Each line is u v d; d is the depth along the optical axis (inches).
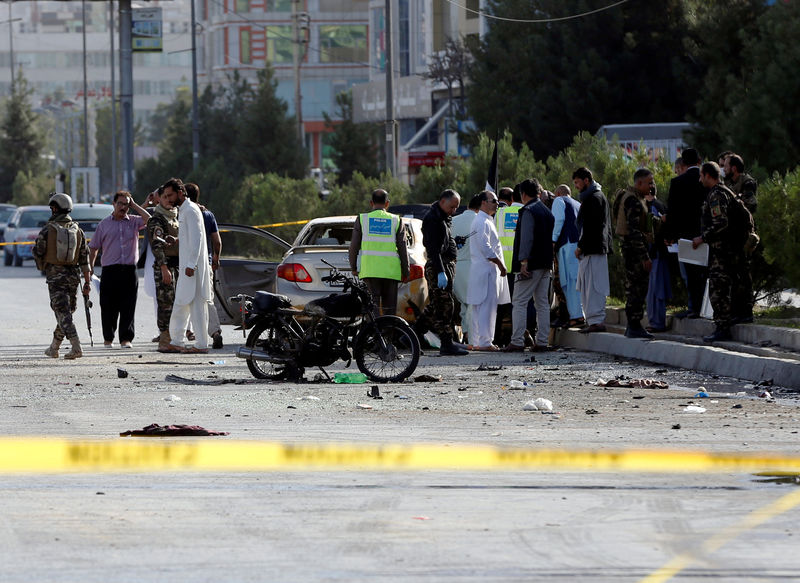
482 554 689.0
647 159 2378.2
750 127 3179.1
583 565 668.1
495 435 1093.8
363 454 995.9
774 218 1790.1
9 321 2588.6
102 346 2059.5
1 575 645.3
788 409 1255.5
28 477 898.1
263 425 1161.4
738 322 1712.6
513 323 1875.0
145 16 6456.7
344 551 694.5
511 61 4756.4
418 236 1995.6
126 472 918.4
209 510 794.8
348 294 1542.8
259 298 1534.2
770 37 3265.3
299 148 6195.9
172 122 7632.9
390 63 4104.3
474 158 3339.1
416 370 1632.6
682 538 725.9
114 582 633.6
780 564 672.4
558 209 1948.8
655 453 997.8
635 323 1784.0
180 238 1905.8
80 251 1835.6
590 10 4660.4
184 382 1517.0
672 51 4670.3
